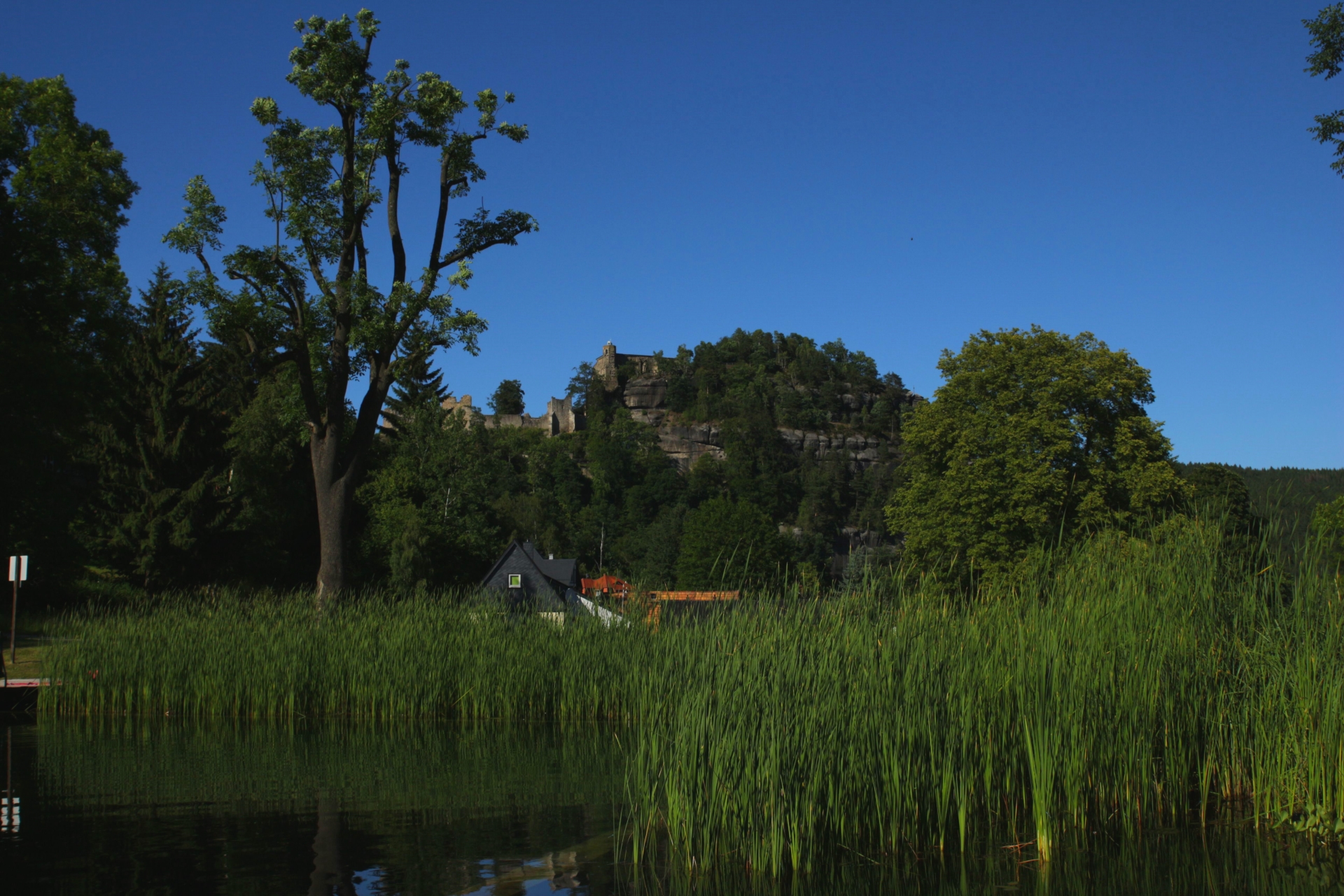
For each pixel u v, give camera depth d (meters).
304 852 6.16
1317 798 6.31
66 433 21.67
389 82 19.78
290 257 18.98
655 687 6.49
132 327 26.14
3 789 8.26
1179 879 5.50
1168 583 7.08
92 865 5.87
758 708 5.73
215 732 11.87
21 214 22.16
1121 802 6.43
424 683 12.84
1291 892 5.22
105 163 27.22
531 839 6.46
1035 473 27.20
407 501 43.53
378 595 15.19
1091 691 6.40
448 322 18.91
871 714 6.00
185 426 30.30
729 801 5.68
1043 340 30.25
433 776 8.81
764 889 5.31
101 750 10.40
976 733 6.29
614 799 7.75
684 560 61.12
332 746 10.70
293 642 13.30
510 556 37.38
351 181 19.31
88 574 30.17
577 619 13.83
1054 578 7.32
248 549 32.25
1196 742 6.80
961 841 5.89
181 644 13.53
